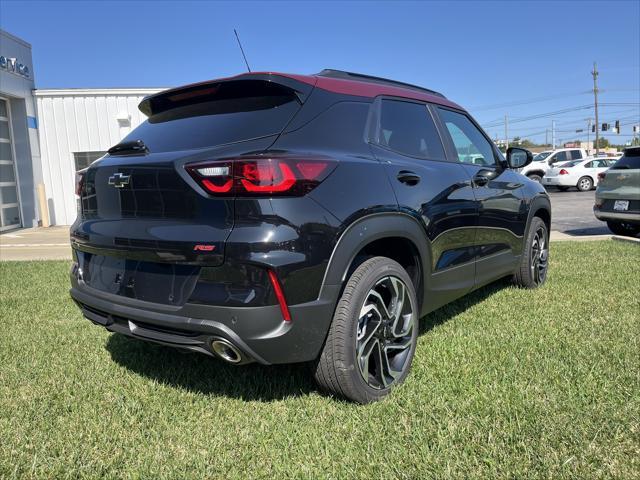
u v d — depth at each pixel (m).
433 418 2.35
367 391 2.52
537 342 3.30
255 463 2.09
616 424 2.23
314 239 2.21
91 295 2.66
